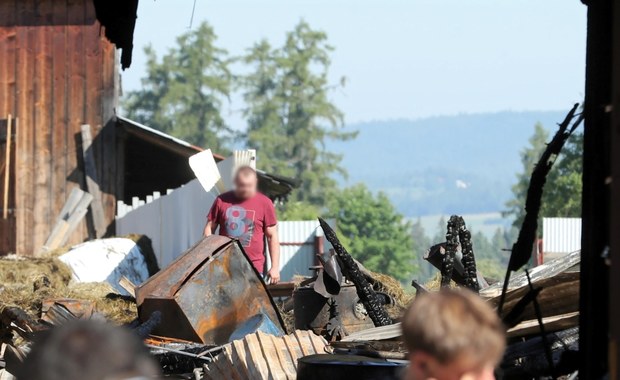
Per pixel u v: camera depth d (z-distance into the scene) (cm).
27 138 3872
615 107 668
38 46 3894
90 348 450
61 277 2819
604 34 774
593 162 781
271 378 1109
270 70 16900
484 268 13825
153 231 3522
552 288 1080
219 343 1462
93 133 3906
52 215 3859
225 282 1484
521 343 1051
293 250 3966
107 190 3903
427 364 552
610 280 664
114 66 3912
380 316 1430
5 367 1345
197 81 16675
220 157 3572
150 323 1413
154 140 3906
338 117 16875
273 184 3497
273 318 1502
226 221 1877
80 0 3903
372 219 14012
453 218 1335
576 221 4769
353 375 938
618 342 655
